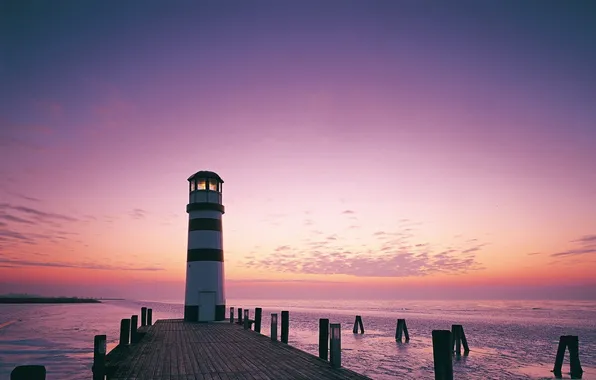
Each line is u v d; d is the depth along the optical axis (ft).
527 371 83.71
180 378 33.27
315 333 150.10
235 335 64.95
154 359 42.14
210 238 99.19
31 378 15.60
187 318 96.02
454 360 96.37
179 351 47.65
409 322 231.91
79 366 83.71
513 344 130.21
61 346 115.96
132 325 63.62
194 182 102.06
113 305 609.83
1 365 84.58
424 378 73.61
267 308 470.39
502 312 384.88
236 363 39.99
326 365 38.96
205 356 44.06
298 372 35.60
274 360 41.60
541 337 153.07
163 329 75.87
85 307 509.35
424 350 109.19
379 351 107.14
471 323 225.97
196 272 97.45
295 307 523.70
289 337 135.33
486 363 92.48
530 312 385.09
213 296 96.94
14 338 137.69
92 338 137.59
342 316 292.40
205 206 99.55
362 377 33.45
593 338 151.33
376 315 310.65
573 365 80.28
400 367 84.07
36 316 289.94
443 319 264.31
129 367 37.93
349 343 125.29
